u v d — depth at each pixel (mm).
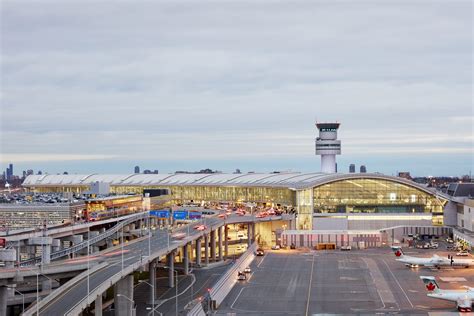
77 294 132000
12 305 167875
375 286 196500
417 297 180000
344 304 171750
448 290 181250
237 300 177625
